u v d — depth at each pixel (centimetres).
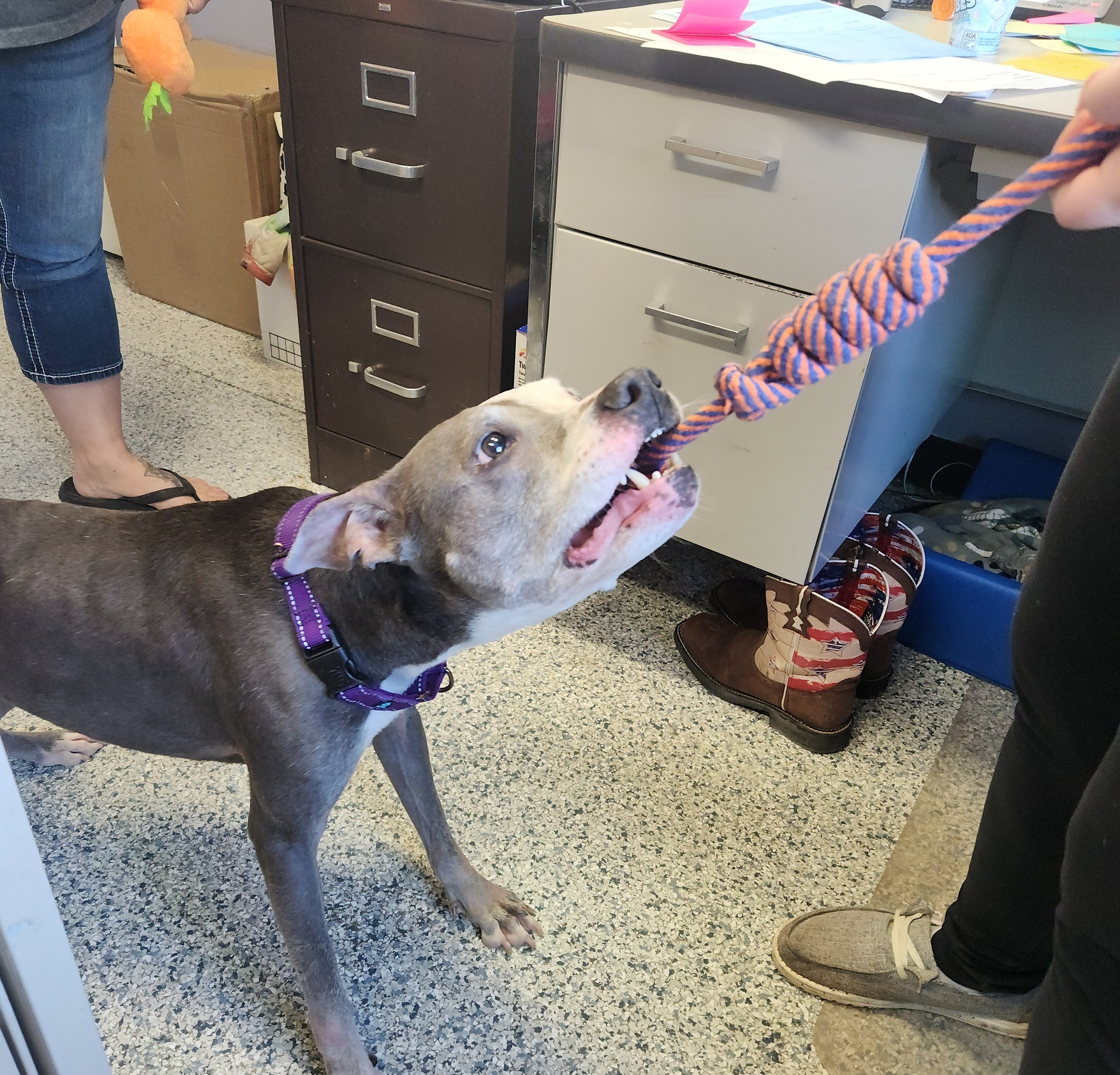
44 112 152
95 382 182
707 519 155
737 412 70
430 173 166
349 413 203
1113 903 59
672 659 170
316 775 96
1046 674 79
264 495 105
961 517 190
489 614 95
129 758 145
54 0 144
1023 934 95
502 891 123
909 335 145
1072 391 203
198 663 98
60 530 104
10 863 70
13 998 76
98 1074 87
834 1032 112
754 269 134
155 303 297
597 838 135
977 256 167
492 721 153
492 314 173
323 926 100
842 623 142
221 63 273
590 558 87
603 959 119
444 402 189
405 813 138
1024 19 181
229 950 119
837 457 138
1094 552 72
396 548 93
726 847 134
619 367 154
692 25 130
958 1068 109
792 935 119
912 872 132
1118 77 53
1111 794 60
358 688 95
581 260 149
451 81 156
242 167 249
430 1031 110
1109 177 55
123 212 286
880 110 114
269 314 258
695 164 132
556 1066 107
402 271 179
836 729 150
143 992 113
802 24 142
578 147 141
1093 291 192
